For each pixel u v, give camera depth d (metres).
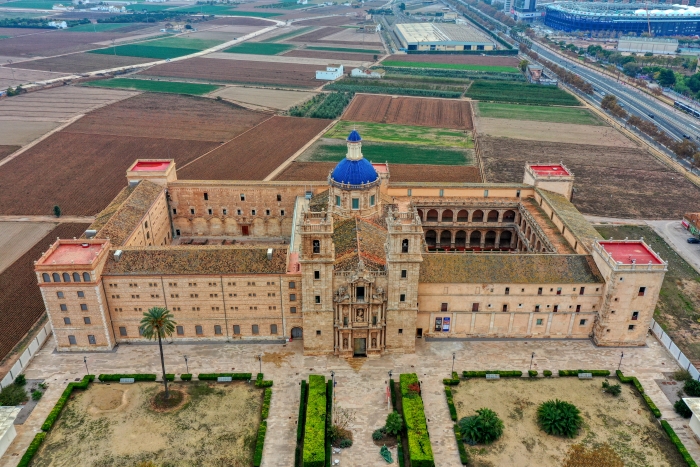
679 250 164.38
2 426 91.81
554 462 90.81
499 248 166.75
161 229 156.50
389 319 113.56
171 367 112.44
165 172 159.25
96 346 116.56
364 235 123.56
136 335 119.19
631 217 188.88
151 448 93.12
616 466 89.94
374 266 112.81
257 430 97.44
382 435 95.56
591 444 94.44
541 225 142.75
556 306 119.44
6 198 196.50
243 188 162.12
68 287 110.00
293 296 116.88
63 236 167.50
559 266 119.44
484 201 158.62
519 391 106.81
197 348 118.88
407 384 105.56
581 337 122.75
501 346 120.06
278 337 121.69
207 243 165.12
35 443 92.19
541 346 120.06
